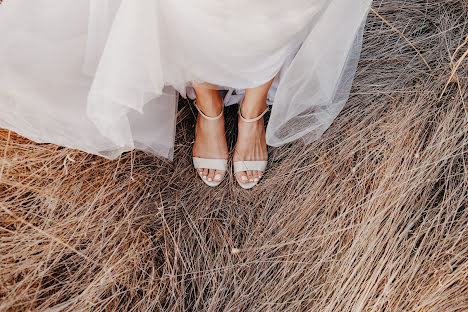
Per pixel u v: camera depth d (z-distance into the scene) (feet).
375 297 3.76
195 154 4.22
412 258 3.81
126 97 2.64
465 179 4.00
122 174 4.05
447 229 3.95
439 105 4.38
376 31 4.73
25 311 3.38
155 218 4.02
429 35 4.77
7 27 2.64
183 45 2.73
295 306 3.81
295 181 4.28
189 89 4.13
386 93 4.41
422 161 4.08
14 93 2.83
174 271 3.91
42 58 2.75
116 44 2.31
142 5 2.21
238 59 2.79
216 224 4.14
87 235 3.78
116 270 3.69
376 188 4.07
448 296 3.62
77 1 2.57
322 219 4.05
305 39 2.99
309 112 3.86
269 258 3.95
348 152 4.26
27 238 3.52
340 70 3.38
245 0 2.23
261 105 3.87
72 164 3.90
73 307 3.50
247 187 4.25
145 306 3.70
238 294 3.85
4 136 3.73
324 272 3.87
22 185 3.61
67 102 2.96
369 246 3.79
